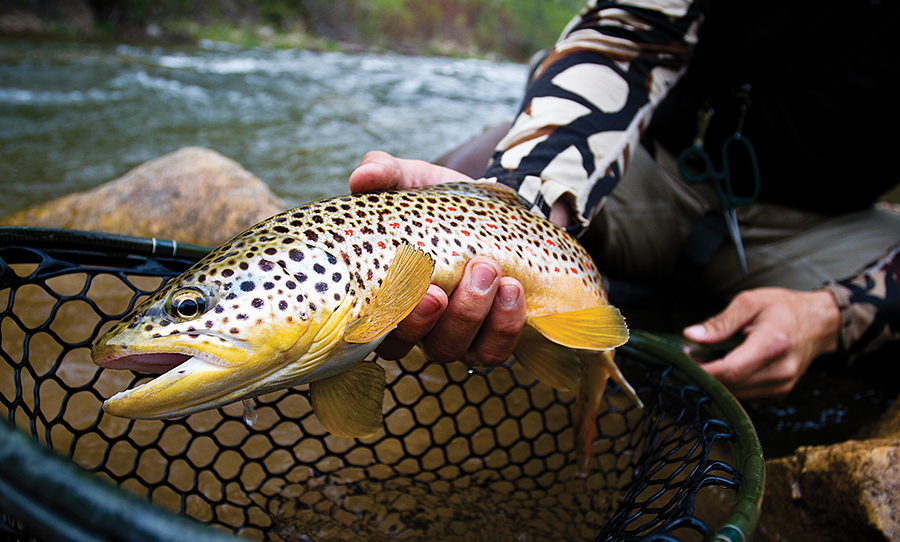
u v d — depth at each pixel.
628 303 0.85
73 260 0.41
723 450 0.55
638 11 0.53
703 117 0.72
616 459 0.48
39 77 2.15
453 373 0.62
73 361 0.58
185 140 1.54
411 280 0.36
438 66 3.89
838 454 0.48
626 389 0.44
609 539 0.33
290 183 1.24
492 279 0.38
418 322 0.38
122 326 0.34
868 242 0.74
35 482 0.22
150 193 0.98
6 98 1.81
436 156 1.52
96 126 1.61
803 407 0.67
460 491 0.47
